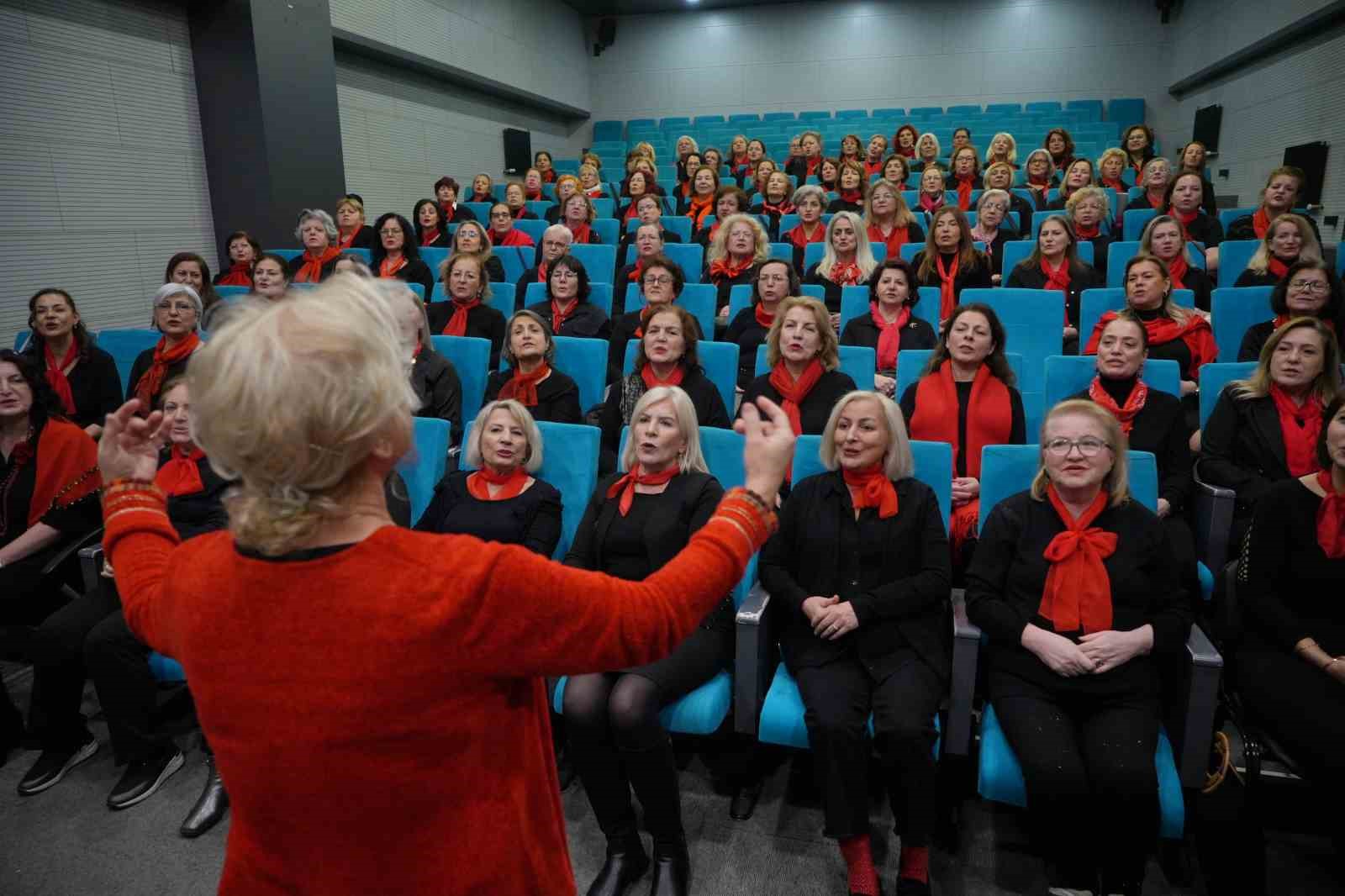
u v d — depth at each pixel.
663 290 3.71
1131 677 1.66
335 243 5.27
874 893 1.59
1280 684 1.67
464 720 0.60
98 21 5.30
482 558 0.60
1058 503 1.81
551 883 0.72
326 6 6.40
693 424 2.02
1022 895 1.65
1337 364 2.36
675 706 1.77
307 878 0.62
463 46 9.03
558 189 6.97
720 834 1.83
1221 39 8.98
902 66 11.39
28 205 4.95
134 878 1.74
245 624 0.59
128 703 1.96
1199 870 1.68
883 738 1.64
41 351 3.46
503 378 3.25
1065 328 3.80
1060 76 10.93
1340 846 1.65
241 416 0.57
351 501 0.62
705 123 11.78
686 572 0.65
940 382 2.68
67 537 2.36
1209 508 2.29
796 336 2.70
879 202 4.95
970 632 1.74
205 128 6.07
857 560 1.87
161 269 5.85
